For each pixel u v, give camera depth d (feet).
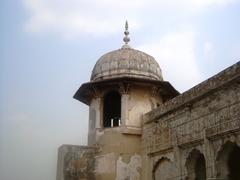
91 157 67.36
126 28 81.71
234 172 57.98
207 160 49.11
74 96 75.97
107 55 75.92
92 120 72.23
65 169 65.16
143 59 74.64
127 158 65.92
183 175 54.19
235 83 45.78
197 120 52.42
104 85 71.00
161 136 61.21
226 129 46.32
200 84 52.60
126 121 67.92
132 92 70.54
